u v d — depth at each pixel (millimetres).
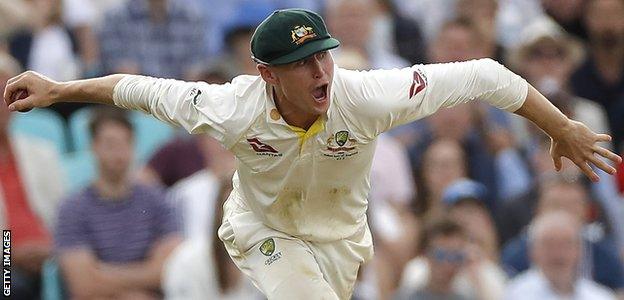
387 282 36938
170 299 34781
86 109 41094
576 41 46062
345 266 22594
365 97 20938
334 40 20516
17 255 35625
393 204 39219
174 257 35125
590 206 38688
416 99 21172
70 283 35656
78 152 40625
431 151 40062
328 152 21297
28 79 21688
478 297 34938
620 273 37719
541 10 50469
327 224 22250
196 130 21375
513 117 42812
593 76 45281
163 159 39656
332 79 20766
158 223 36406
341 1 44688
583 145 22234
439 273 34719
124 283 35750
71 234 35906
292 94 20578
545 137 40906
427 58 48312
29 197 36969
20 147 37250
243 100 21125
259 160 21453
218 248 33969
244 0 45250
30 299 35344
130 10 45312
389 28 48281
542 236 35281
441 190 39750
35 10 46094
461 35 45531
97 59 45531
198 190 36812
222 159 36656
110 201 36188
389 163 39438
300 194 21859
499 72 21781
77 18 47000
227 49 42625
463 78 21516
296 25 20359
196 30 45812
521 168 41406
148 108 21641
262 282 22172
